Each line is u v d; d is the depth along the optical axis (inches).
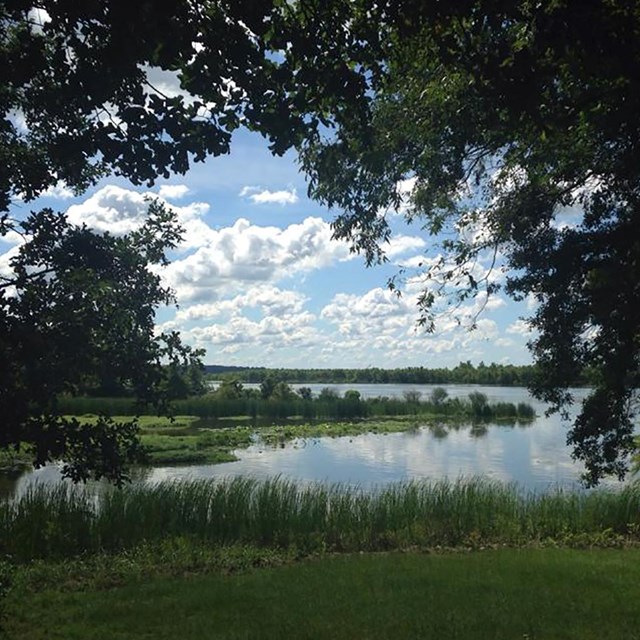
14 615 291.9
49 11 134.2
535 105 167.9
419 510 535.2
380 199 304.5
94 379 150.9
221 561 414.9
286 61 161.8
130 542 466.3
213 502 526.9
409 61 213.3
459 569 371.6
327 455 1235.2
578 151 292.8
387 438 1553.9
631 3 155.6
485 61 168.7
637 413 394.3
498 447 1362.0
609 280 299.4
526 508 556.7
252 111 161.8
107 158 151.7
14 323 134.7
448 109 267.6
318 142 258.8
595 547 476.4
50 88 151.3
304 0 164.7
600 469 410.9
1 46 145.4
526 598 307.9
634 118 204.5
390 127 283.1
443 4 154.5
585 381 393.4
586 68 160.2
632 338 325.4
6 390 136.6
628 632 259.0
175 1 133.9
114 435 148.9
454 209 369.1
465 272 383.9
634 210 296.5
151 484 716.0
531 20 154.6
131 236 162.6
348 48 171.3
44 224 151.3
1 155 158.2
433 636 256.7
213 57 151.6
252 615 287.4
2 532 459.5
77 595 327.0
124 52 135.9
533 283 372.2
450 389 5319.9
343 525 509.4
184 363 161.0
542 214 366.9
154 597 320.5
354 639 254.5
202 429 1664.6
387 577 352.8
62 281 146.6
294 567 390.3
